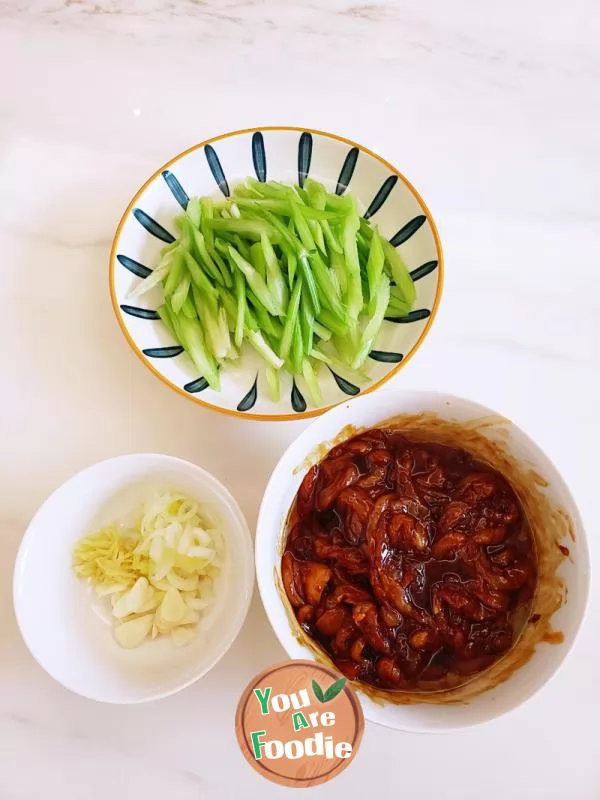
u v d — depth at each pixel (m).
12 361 0.39
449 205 0.43
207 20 0.46
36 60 0.45
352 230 0.40
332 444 0.34
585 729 0.34
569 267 0.42
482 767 0.34
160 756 0.33
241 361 0.39
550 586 0.32
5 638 0.35
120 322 0.36
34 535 0.33
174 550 0.34
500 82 0.45
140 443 0.38
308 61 0.45
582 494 0.38
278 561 0.32
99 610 0.34
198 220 0.40
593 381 0.39
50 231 0.41
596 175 0.44
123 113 0.44
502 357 0.40
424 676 0.32
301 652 0.30
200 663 0.31
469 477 0.35
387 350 0.39
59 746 0.34
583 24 0.47
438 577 0.33
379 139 0.44
